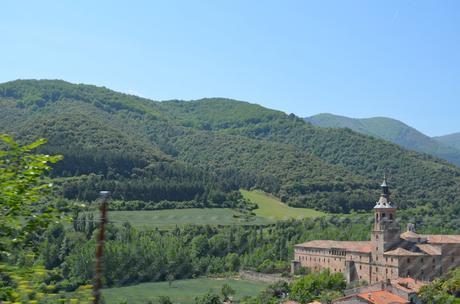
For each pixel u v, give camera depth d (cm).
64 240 10506
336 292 15062
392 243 18100
